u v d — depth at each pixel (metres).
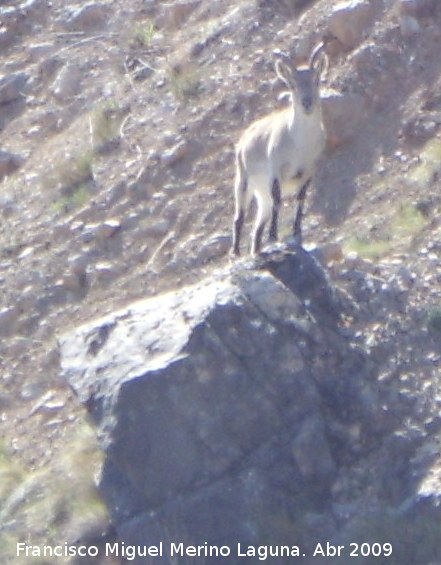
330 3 56.09
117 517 41.25
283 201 50.59
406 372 41.97
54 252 52.59
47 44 63.12
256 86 54.94
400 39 53.88
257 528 39.97
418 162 50.09
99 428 41.50
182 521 40.41
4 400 47.81
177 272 49.69
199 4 61.16
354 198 49.69
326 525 39.75
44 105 60.66
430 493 39.25
